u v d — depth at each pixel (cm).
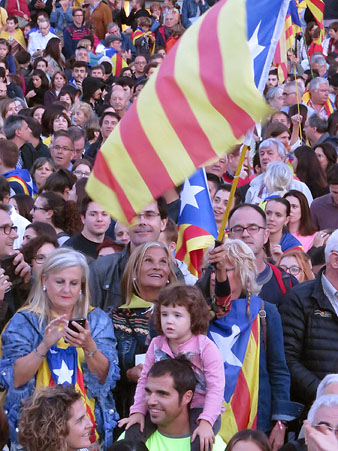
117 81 4997
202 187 2392
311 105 4647
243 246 1964
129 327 1981
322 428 1403
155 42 6862
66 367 1853
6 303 1972
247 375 1922
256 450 1642
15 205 2794
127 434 1756
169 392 1708
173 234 2300
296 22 4616
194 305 1775
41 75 5247
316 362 2069
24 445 1641
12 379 1811
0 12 6469
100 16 7044
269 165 3056
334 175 3027
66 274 1869
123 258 2114
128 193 1603
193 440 1717
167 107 1581
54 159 3462
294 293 2109
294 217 2827
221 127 1559
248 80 1538
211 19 1581
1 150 3088
